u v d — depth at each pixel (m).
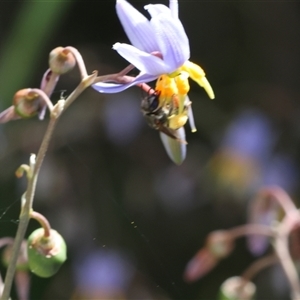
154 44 0.23
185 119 0.23
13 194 0.34
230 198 0.37
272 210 0.28
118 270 0.33
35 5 0.33
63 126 0.36
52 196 0.34
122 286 0.33
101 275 0.33
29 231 0.33
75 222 0.34
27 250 0.24
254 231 0.28
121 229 0.36
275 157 0.37
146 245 0.37
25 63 0.33
